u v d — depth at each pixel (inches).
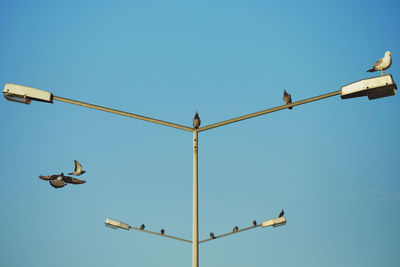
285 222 919.0
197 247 548.1
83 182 588.4
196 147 586.2
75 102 575.5
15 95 558.3
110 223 927.0
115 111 583.2
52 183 590.9
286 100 551.2
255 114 555.2
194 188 570.9
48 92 568.4
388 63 515.5
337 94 507.8
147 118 585.0
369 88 488.1
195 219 558.9
